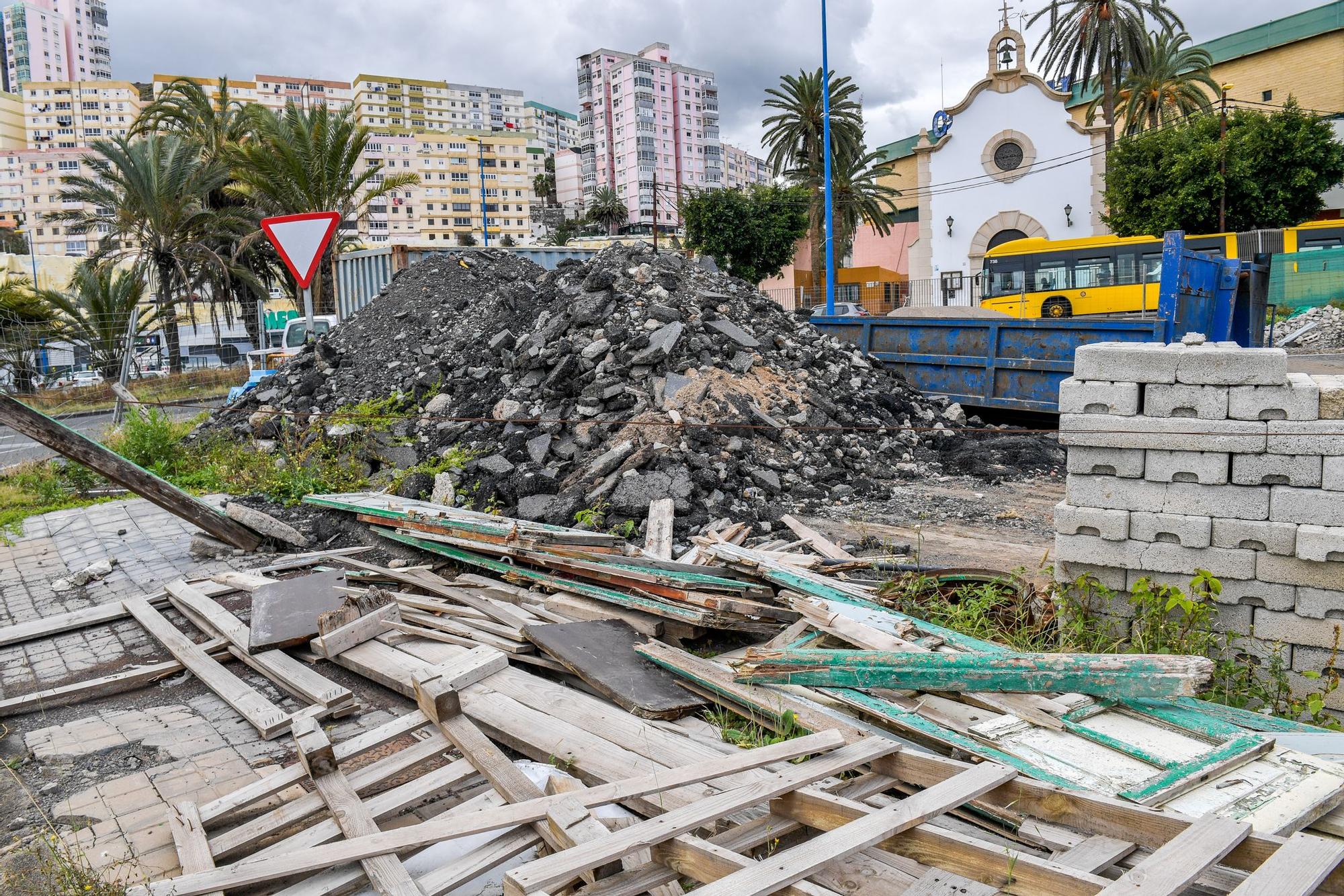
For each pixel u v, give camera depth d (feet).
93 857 10.72
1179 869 7.68
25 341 54.85
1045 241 88.07
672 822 9.22
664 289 35.12
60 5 629.51
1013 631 16.12
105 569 24.63
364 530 26.40
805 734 12.31
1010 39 133.69
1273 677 14.19
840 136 128.16
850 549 22.08
